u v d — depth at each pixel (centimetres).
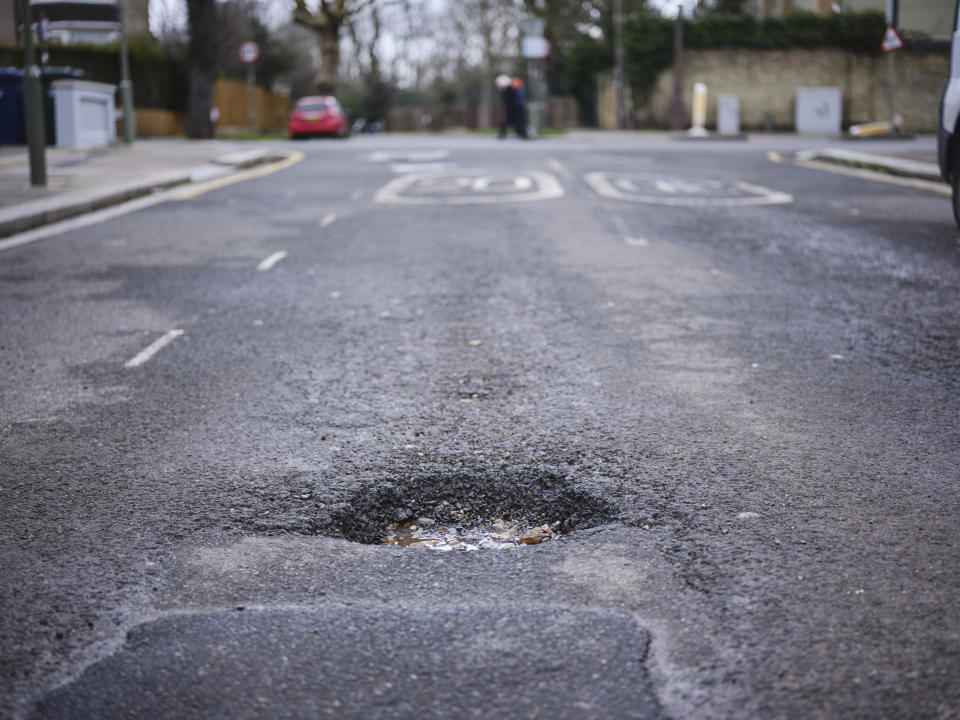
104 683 226
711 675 225
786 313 621
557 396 452
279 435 400
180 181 1491
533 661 232
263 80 5016
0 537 305
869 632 242
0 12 3164
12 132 2284
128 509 327
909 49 3528
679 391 458
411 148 2364
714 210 1143
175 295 684
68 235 975
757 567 278
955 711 211
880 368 496
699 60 3556
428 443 390
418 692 220
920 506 321
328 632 247
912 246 866
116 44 3375
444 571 281
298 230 991
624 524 312
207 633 247
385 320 610
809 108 3494
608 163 1842
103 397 455
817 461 364
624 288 701
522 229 988
